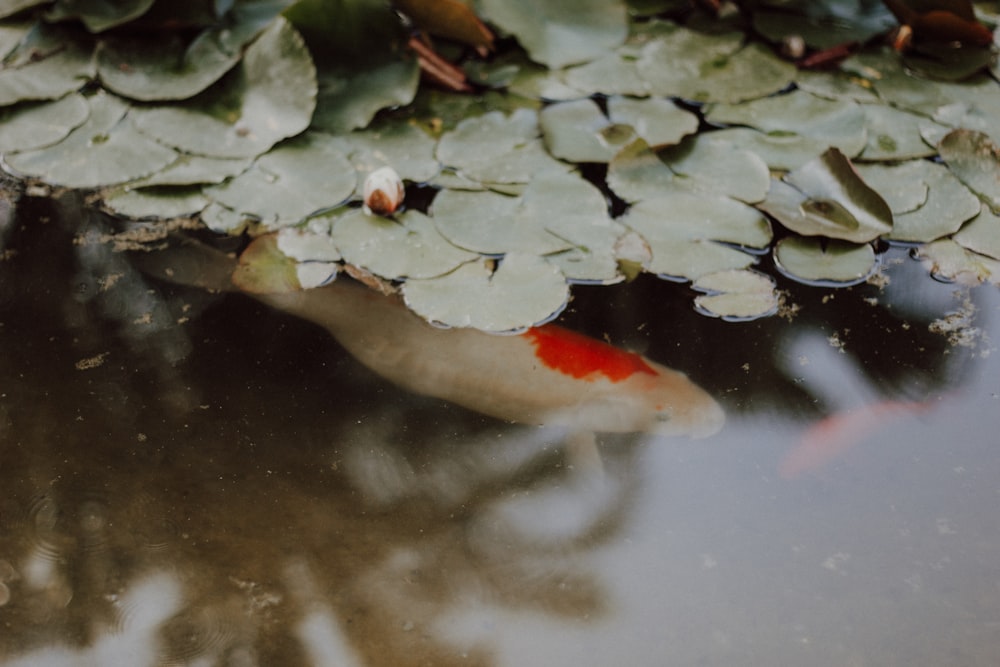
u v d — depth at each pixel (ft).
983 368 6.96
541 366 6.95
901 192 7.30
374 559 6.55
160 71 7.47
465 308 6.98
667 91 7.63
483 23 7.80
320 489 6.69
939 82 7.70
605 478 6.75
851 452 6.78
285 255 7.13
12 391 6.83
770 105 7.60
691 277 7.10
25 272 7.12
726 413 6.86
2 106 7.43
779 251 7.18
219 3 7.64
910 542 6.59
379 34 7.53
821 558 6.56
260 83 7.43
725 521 6.64
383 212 7.20
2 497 6.61
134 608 6.42
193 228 7.26
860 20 7.93
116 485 6.66
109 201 7.22
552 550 6.58
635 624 6.43
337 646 6.37
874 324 7.06
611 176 7.34
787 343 7.01
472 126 7.50
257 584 6.48
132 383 6.88
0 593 6.42
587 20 7.85
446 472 6.75
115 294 7.09
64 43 7.58
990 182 7.34
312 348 7.01
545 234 7.16
